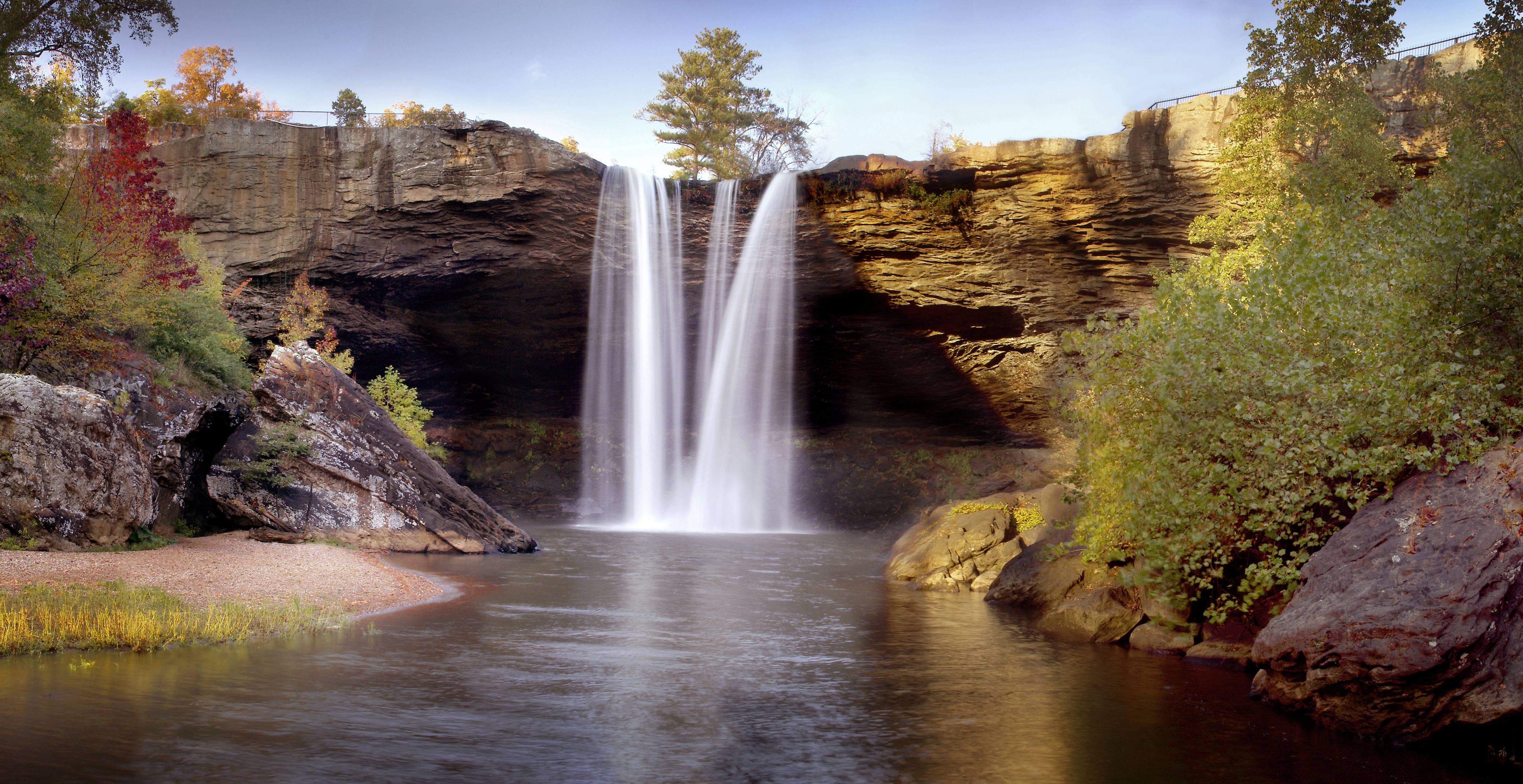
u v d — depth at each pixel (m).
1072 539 16.17
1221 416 10.36
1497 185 9.80
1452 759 7.39
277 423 22.98
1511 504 7.85
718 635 12.66
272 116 45.28
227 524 22.53
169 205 26.25
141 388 21.48
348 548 22.42
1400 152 25.39
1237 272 19.14
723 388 41.69
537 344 41.69
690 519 43.41
